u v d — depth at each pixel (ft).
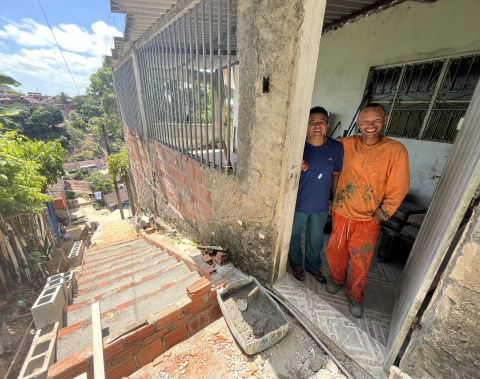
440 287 3.87
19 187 14.60
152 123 17.01
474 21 8.89
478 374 3.72
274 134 6.29
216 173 9.36
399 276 8.41
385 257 9.31
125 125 27.30
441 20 9.75
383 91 12.57
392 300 7.25
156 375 5.47
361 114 5.60
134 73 17.93
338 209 6.60
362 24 12.79
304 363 5.65
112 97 124.98
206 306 6.79
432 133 10.85
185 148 13.58
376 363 5.37
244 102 7.03
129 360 5.67
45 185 27.66
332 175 6.79
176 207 15.43
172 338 6.30
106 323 6.20
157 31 12.31
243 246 8.63
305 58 5.34
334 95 15.12
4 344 10.55
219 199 9.47
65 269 19.34
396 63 11.58
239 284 7.31
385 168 5.65
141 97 17.46
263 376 5.40
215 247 10.03
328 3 10.71
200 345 6.19
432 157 10.85
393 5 10.70
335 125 15.25
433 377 4.25
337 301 7.12
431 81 10.62
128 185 42.60
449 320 3.69
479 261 3.18
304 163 6.64
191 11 9.17
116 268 10.46
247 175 7.55
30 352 5.32
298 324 6.60
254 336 6.00
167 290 7.47
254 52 6.29
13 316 12.23
